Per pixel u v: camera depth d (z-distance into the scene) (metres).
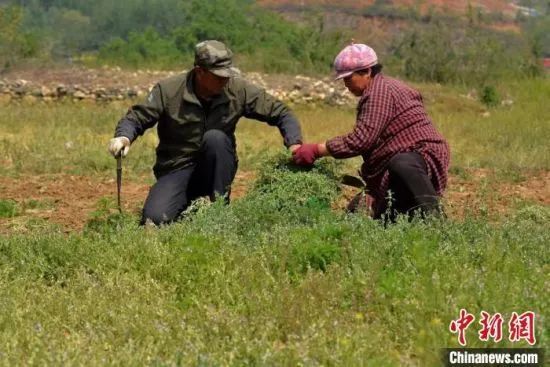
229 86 7.13
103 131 16.03
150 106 7.08
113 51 45.56
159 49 45.38
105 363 4.43
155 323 4.86
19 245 6.23
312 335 4.64
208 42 6.93
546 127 16.39
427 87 23.25
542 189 10.02
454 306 4.91
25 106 21.38
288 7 71.19
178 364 4.42
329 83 22.81
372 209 6.88
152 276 5.71
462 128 16.36
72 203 9.35
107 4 73.06
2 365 4.43
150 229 6.37
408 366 4.57
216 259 5.78
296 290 5.29
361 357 4.47
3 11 28.75
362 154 6.90
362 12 68.88
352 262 5.64
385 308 5.05
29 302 5.32
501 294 5.07
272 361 4.39
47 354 4.47
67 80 23.03
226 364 4.43
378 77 6.83
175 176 7.21
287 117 7.21
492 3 84.94
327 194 6.81
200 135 7.16
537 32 59.00
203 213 6.55
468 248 5.87
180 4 71.88
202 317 5.02
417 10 65.62
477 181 10.47
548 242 6.11
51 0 82.88
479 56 25.83
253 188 7.07
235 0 49.03
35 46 27.95
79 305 5.25
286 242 5.88
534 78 24.73
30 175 11.18
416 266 5.51
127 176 11.02
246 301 5.22
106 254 5.94
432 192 6.61
